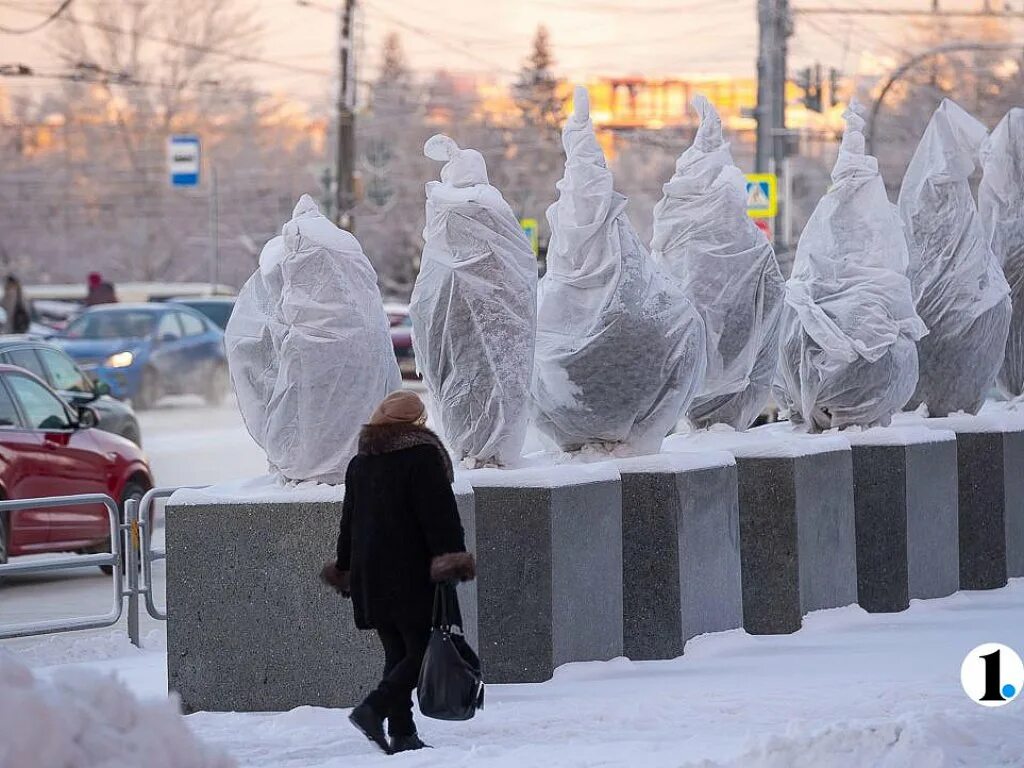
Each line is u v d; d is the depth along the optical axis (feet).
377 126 467.11
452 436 60.23
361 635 54.34
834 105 250.37
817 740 41.91
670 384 64.13
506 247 59.88
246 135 462.19
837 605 72.84
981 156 96.84
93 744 32.14
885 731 42.24
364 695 54.34
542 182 456.86
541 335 64.28
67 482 88.63
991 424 84.07
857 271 78.33
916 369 79.46
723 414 74.95
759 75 196.65
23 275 466.70
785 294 77.92
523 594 57.77
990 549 83.35
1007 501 84.33
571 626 59.16
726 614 66.64
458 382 59.72
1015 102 367.25
